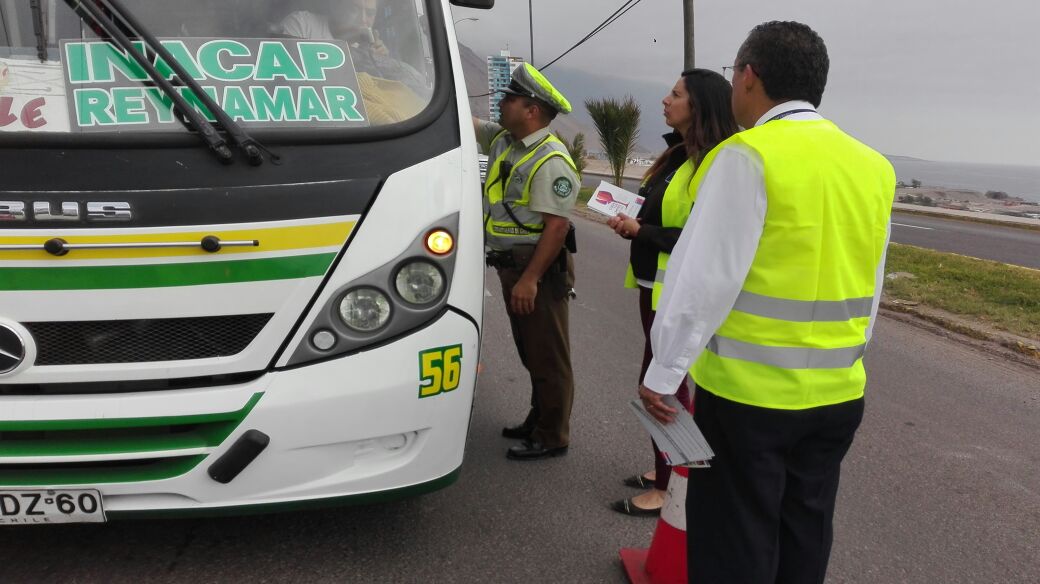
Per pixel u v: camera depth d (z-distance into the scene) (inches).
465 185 106.2
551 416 155.3
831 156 80.9
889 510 143.5
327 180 97.5
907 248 516.1
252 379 96.6
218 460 95.7
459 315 104.0
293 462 97.7
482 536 125.0
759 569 84.3
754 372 81.8
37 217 90.6
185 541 118.4
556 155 140.5
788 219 78.7
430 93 110.0
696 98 115.4
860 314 85.2
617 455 160.2
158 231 92.0
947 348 267.9
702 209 80.3
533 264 141.3
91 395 93.7
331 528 124.7
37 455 93.1
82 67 97.6
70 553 113.4
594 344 250.5
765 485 83.4
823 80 85.1
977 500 148.9
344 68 106.5
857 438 179.0
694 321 79.9
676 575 107.9
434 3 117.0
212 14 104.9
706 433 87.1
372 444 102.0
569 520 131.8
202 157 95.7
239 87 101.1
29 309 91.7
